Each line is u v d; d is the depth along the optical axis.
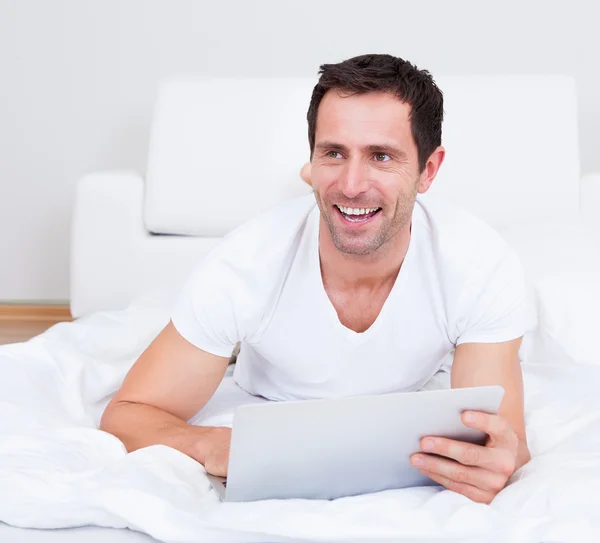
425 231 1.45
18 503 1.14
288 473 1.21
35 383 1.61
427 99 1.31
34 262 3.28
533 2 3.01
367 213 1.30
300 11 3.05
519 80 2.49
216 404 1.65
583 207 2.46
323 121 1.28
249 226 1.47
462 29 3.03
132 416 1.43
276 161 2.48
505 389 1.42
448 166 2.45
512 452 1.24
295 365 1.51
